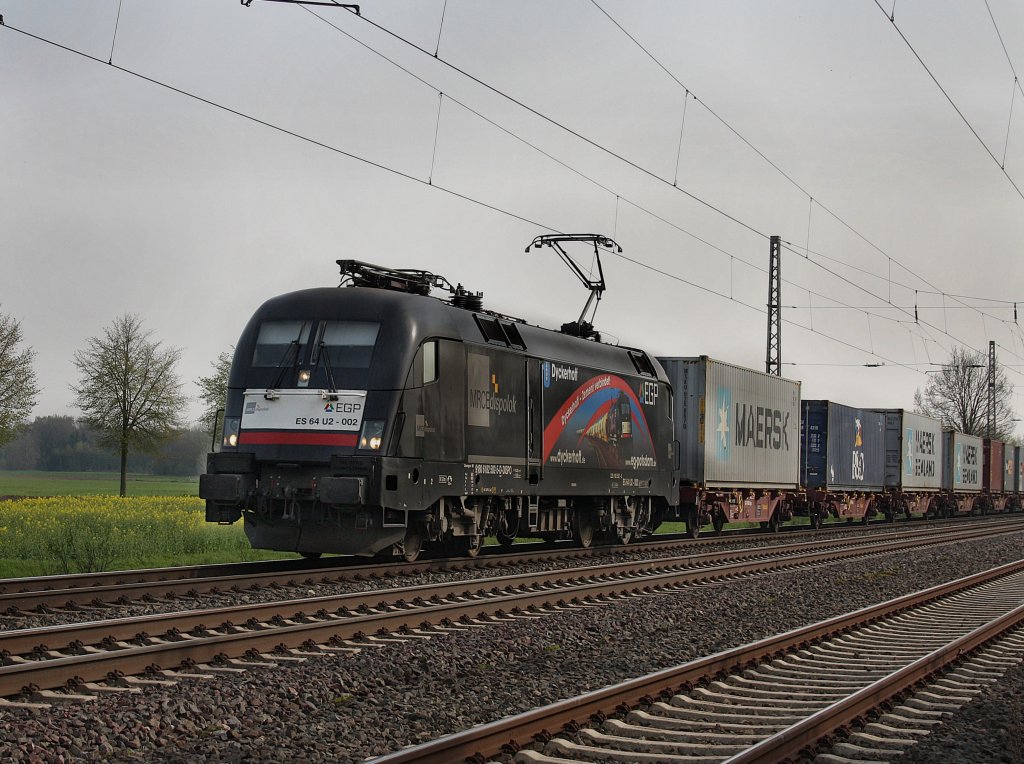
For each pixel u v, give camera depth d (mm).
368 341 16328
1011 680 9977
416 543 17344
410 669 9570
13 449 145625
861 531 37156
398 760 6039
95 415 44656
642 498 24828
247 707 7996
